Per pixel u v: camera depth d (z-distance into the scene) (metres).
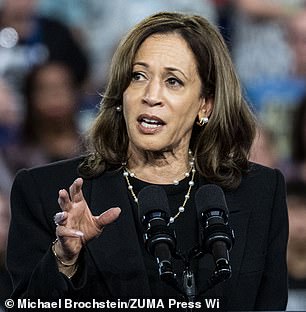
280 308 8.21
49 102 17.44
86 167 8.49
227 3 18.92
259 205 8.48
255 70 18.72
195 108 8.20
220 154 8.54
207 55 8.14
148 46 7.97
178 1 18.67
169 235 6.88
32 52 17.98
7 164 16.92
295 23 18.78
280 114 18.20
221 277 6.71
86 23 18.62
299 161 17.66
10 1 18.00
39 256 8.09
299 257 14.60
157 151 8.20
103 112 8.45
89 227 7.04
